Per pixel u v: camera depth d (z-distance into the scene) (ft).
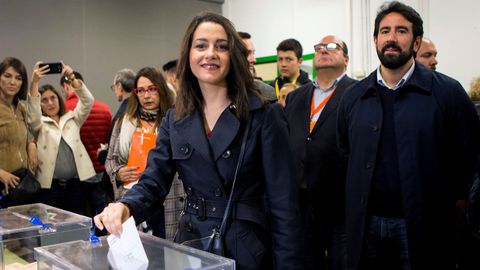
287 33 19.89
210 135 4.63
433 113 6.20
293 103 9.29
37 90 10.99
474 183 6.28
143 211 4.58
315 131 8.48
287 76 12.56
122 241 3.99
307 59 18.93
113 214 4.17
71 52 18.08
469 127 6.36
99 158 11.78
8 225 5.62
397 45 6.32
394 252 6.53
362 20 17.04
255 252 4.41
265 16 20.70
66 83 13.56
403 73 6.48
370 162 6.50
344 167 7.84
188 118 4.69
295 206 4.50
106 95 19.10
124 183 9.16
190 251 3.94
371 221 6.65
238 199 4.51
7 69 9.91
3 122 9.81
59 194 11.28
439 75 6.50
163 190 4.86
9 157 9.96
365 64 17.06
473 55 14.48
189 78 4.75
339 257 8.29
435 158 6.21
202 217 4.54
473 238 6.50
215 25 4.51
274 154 4.52
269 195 4.52
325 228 8.42
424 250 6.19
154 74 9.46
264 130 4.54
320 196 8.36
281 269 4.35
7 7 16.47
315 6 18.72
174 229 8.40
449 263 6.40
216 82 4.52
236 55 4.52
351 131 6.84
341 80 8.75
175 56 21.29
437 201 6.25
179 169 4.75
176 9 21.20
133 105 9.59
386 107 6.55
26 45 16.93
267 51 20.76
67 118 11.70
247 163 4.50
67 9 17.94
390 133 6.43
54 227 5.59
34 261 5.37
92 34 18.65
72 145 11.57
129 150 9.37
